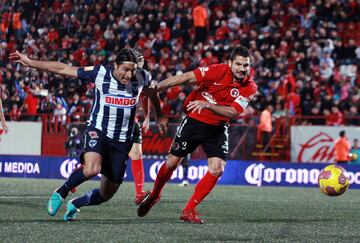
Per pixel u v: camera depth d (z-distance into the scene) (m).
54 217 25.38
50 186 45.41
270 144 62.69
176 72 70.81
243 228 24.00
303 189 52.81
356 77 68.50
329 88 67.19
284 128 63.09
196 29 76.00
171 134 62.03
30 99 67.69
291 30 73.31
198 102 23.59
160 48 75.12
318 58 70.50
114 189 23.94
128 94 22.91
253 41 71.56
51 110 66.94
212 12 79.69
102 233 21.28
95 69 22.75
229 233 22.41
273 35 72.81
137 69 23.31
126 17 79.88
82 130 63.19
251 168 57.88
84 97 67.44
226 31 74.81
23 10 82.56
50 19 81.12
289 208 33.84
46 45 79.31
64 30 80.31
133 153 32.28
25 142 66.12
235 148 63.34
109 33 77.94
